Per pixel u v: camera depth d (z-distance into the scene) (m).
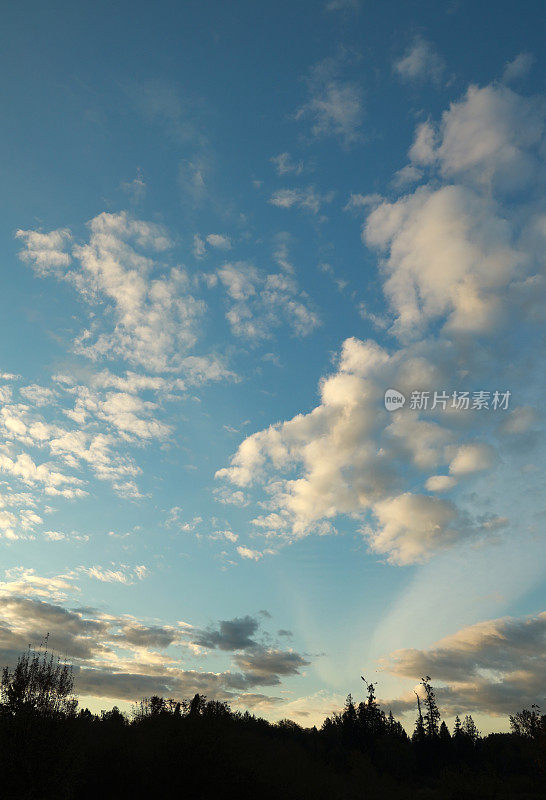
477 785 41.50
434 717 87.19
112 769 24.86
